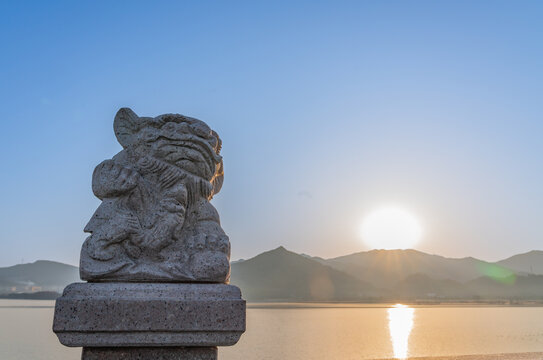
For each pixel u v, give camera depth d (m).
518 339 22.20
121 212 4.05
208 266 3.95
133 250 3.99
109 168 4.21
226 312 3.70
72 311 3.53
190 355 3.71
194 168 4.40
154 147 4.36
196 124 4.52
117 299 3.59
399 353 16.98
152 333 3.59
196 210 4.40
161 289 3.75
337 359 15.62
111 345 3.57
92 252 3.86
